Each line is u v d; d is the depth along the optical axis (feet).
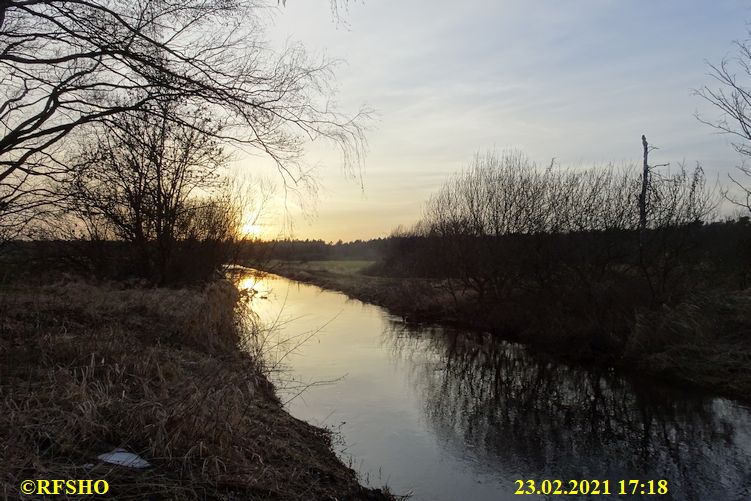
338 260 229.25
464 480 22.02
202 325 31.30
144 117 19.79
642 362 42.14
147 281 45.52
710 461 24.75
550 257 58.59
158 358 21.50
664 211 50.62
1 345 18.49
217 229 52.37
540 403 34.17
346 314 73.46
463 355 48.67
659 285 50.44
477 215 68.28
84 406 14.30
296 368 38.99
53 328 22.12
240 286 60.90
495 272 64.90
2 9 16.40
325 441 23.84
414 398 33.88
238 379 20.57
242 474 14.90
